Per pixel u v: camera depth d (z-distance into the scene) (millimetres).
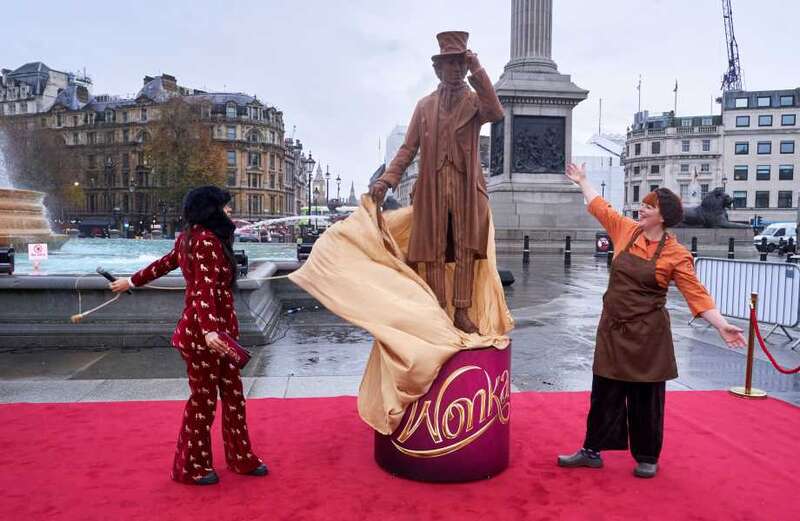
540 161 30047
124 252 21266
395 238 4465
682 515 3449
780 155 91375
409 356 3643
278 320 9672
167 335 7750
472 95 4094
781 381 6531
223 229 3729
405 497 3621
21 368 6688
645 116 102375
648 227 4023
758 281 9273
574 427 4945
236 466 3881
